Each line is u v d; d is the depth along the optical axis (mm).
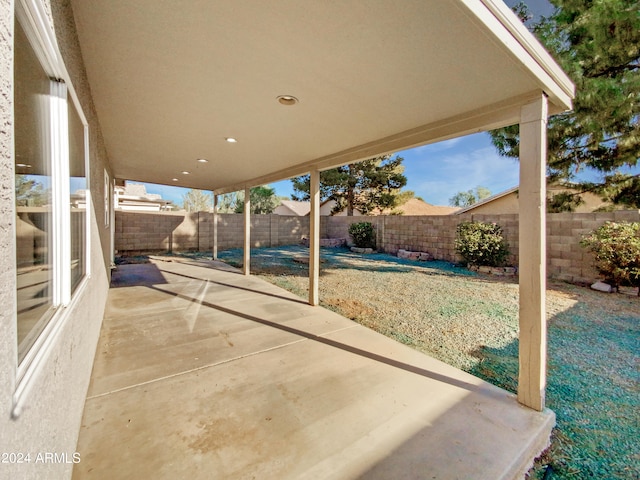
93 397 2418
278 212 31094
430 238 11047
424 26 1707
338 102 2799
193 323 4188
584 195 7926
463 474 1727
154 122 3545
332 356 3223
